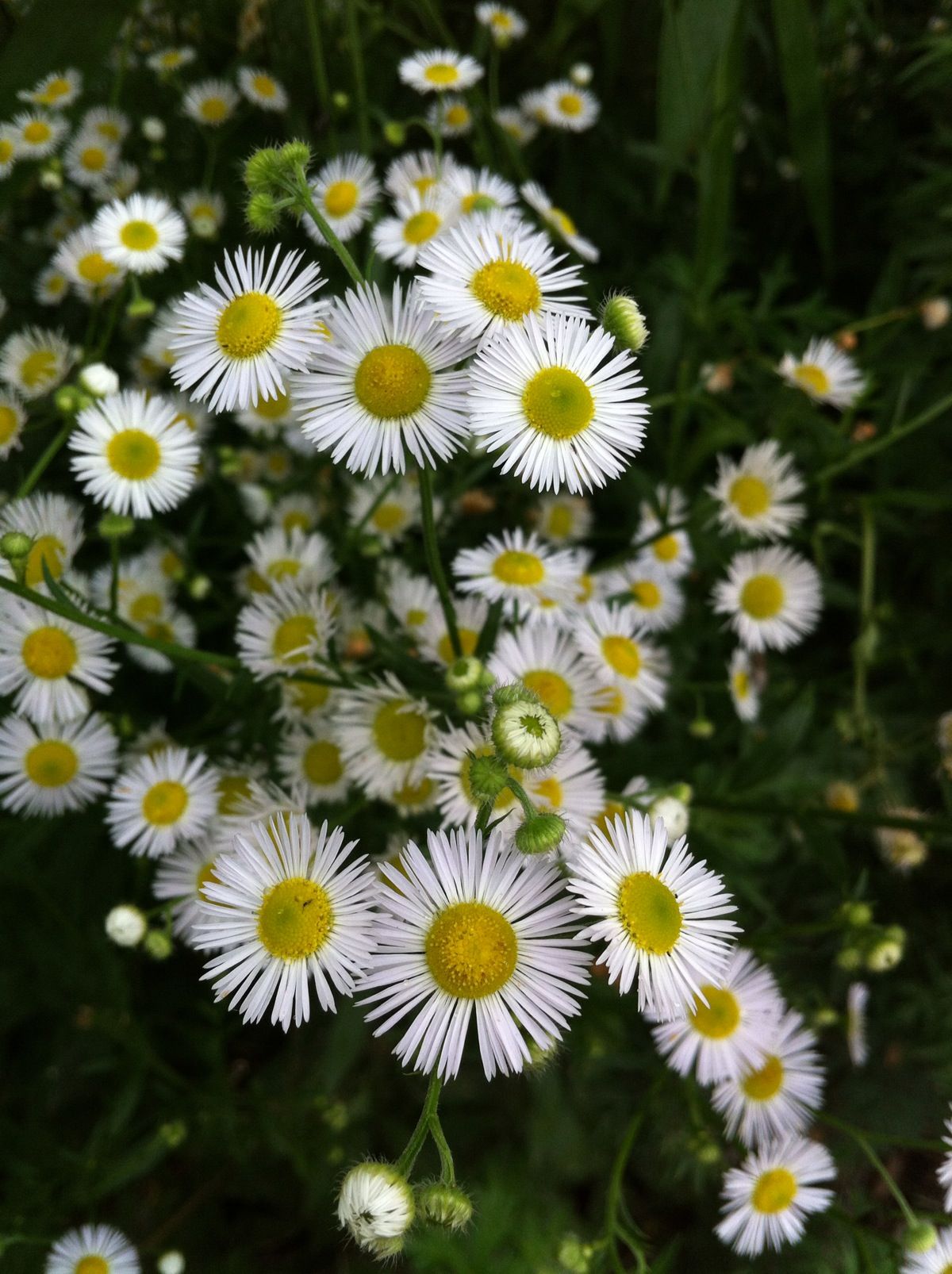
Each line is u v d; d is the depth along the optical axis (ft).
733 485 0.51
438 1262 0.37
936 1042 0.53
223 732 0.46
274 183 0.30
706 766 0.49
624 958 0.28
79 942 0.49
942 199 0.59
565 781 0.36
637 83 0.68
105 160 0.57
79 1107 0.53
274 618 0.40
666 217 0.65
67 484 0.52
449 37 0.56
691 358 0.57
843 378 0.54
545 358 0.30
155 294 0.55
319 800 0.42
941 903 0.58
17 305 0.56
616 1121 0.50
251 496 0.51
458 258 0.31
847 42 0.63
